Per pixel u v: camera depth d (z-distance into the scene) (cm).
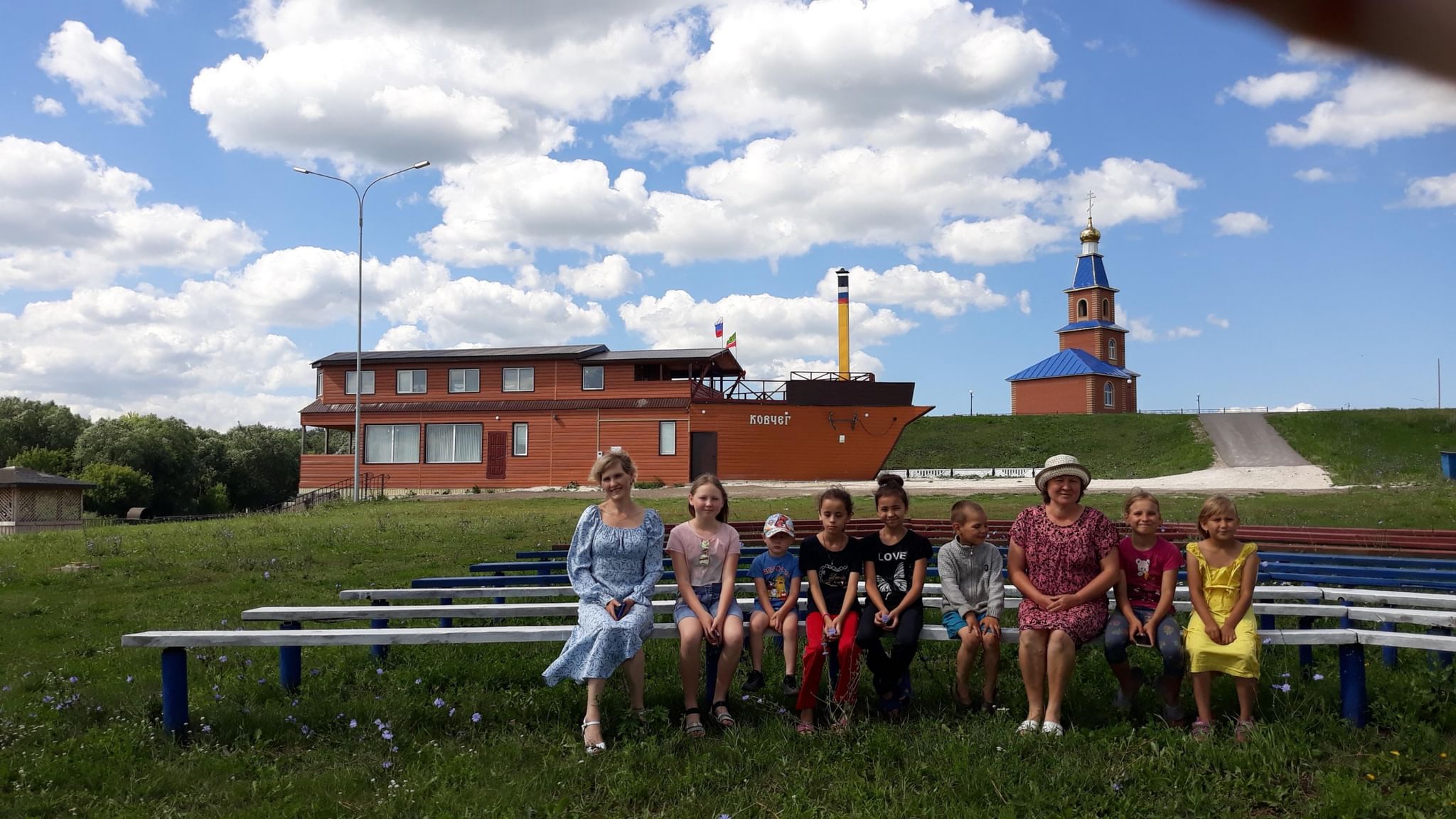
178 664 545
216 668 707
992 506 2261
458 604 851
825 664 645
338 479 4069
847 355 4719
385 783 472
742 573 950
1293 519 1781
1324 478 3659
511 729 551
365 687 650
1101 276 8931
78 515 3922
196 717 564
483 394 4003
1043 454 6091
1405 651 691
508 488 3912
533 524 1955
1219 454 5250
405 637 561
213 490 7431
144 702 591
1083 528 564
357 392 3350
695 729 536
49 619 959
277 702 614
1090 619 545
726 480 3753
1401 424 5588
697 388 3891
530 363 3962
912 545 598
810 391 3825
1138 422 6500
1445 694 543
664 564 996
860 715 570
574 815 430
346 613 652
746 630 614
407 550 1507
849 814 423
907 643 567
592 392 3881
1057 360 8344
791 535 626
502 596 786
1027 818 408
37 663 748
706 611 577
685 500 2827
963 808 416
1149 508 568
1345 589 786
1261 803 428
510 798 441
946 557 602
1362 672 517
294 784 468
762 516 2009
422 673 670
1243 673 512
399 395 4084
